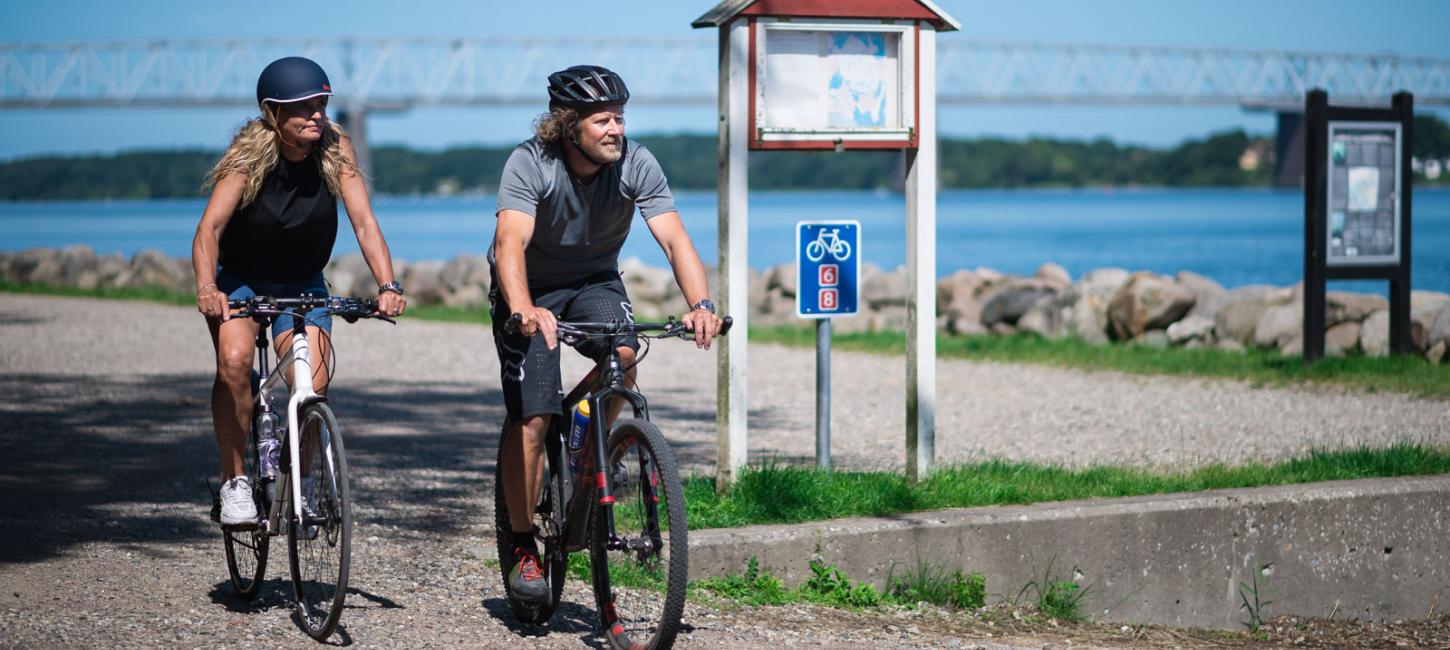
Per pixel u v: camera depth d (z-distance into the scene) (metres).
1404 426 16.28
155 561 9.38
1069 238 113.38
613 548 7.28
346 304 7.55
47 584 8.59
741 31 10.55
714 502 10.48
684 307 33.41
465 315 33.88
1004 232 128.75
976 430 16.45
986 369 22.97
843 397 19.64
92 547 9.77
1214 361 22.36
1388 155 21.45
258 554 8.14
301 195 7.88
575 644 7.74
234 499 7.91
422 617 8.13
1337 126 21.09
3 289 41.69
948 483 11.12
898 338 27.41
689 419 16.95
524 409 7.45
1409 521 11.43
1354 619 11.33
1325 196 21.11
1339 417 17.09
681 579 6.97
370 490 12.25
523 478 7.69
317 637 7.53
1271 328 23.59
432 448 14.67
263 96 7.66
